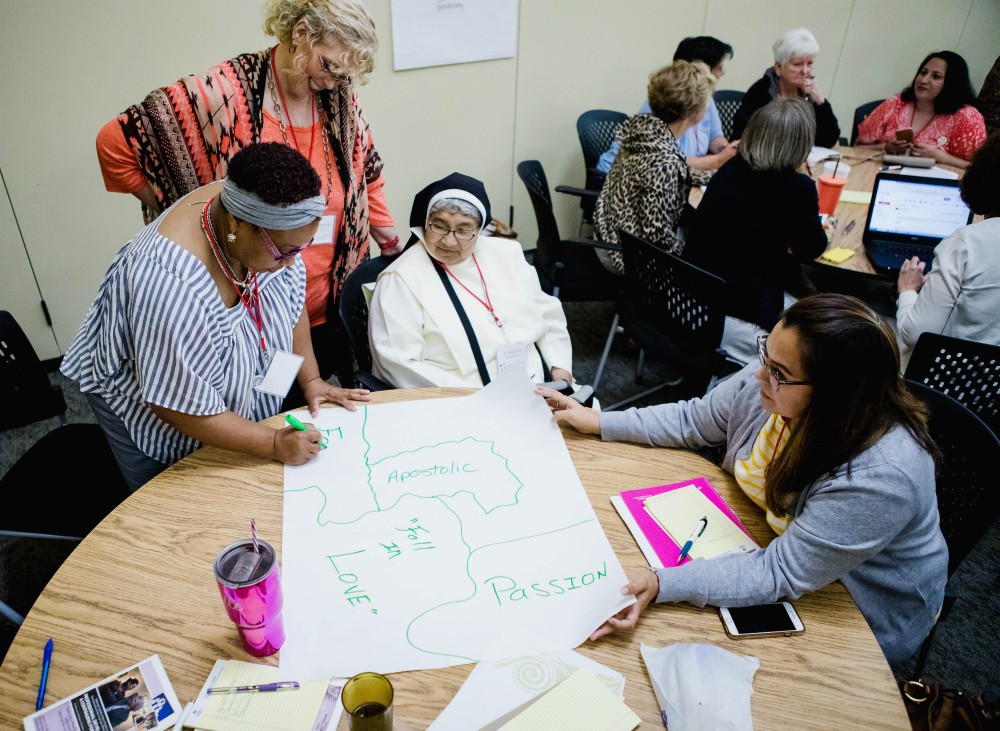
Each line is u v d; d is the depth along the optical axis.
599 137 3.62
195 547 1.07
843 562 1.01
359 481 1.22
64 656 0.89
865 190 2.92
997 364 1.70
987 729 0.99
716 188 2.29
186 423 1.22
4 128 2.40
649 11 3.78
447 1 3.15
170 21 2.54
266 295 1.36
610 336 2.79
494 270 1.91
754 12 4.11
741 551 1.09
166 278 1.12
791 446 1.07
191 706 0.84
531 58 3.56
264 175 1.04
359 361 1.92
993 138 1.73
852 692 0.89
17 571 1.92
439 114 3.43
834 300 1.02
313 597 0.99
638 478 1.26
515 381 1.43
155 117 1.59
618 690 0.88
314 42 1.56
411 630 0.95
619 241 2.68
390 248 2.29
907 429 1.03
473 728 0.83
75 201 2.64
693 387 2.51
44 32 2.33
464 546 1.09
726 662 0.90
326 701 0.85
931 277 1.87
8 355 1.62
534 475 1.25
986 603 1.97
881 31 4.53
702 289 2.13
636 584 0.99
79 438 1.68
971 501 1.31
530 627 0.96
